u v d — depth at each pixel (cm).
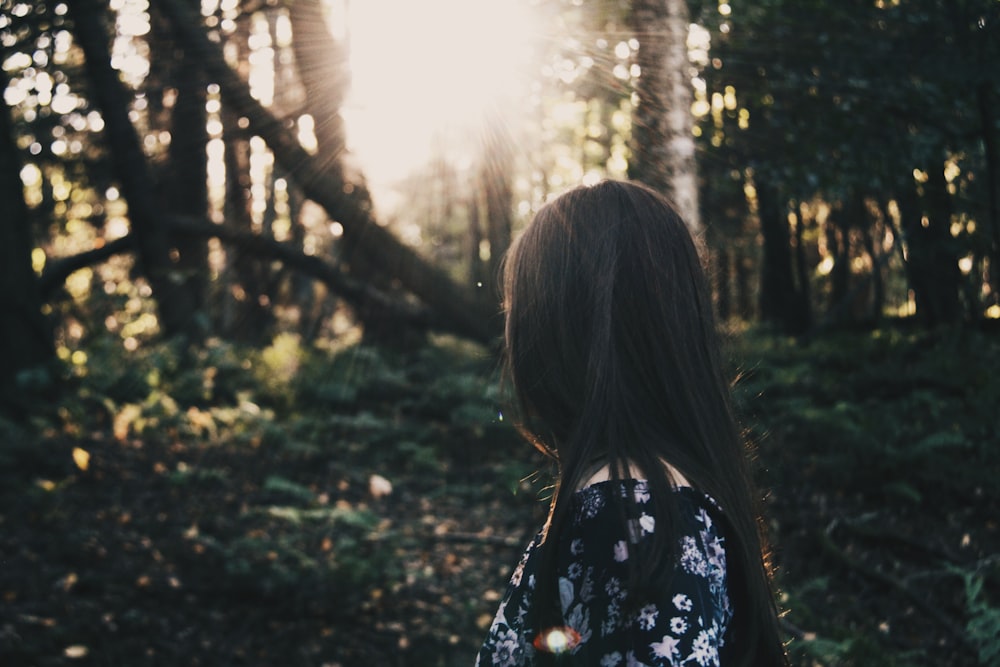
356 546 671
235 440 919
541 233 105
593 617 85
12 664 438
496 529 764
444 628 557
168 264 1287
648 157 463
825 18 614
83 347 1198
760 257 1670
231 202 1898
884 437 741
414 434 1003
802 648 461
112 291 1394
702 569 87
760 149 670
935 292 1098
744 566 95
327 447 951
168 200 1466
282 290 2227
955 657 486
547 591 90
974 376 855
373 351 1268
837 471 692
